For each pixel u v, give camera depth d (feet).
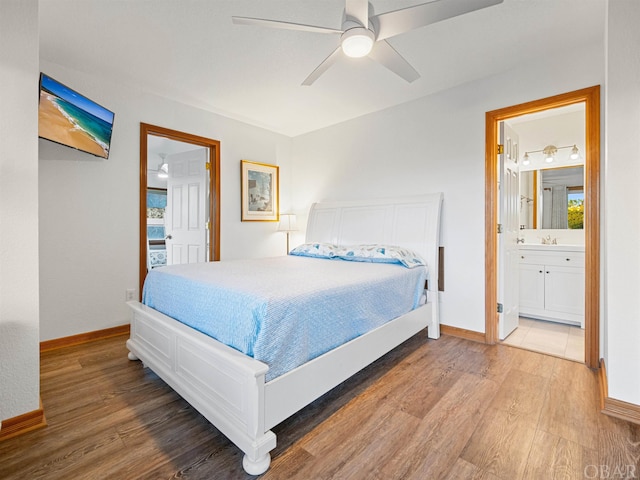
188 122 11.51
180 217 13.73
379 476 4.31
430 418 5.64
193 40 7.59
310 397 5.34
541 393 6.49
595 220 7.62
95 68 8.89
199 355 5.48
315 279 6.68
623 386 5.59
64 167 8.88
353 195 12.91
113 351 8.63
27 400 5.22
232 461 4.60
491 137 9.26
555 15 6.67
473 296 9.68
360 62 8.59
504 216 9.51
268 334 4.77
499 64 8.65
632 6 5.39
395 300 8.12
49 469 4.40
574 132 12.12
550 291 11.49
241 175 13.28
